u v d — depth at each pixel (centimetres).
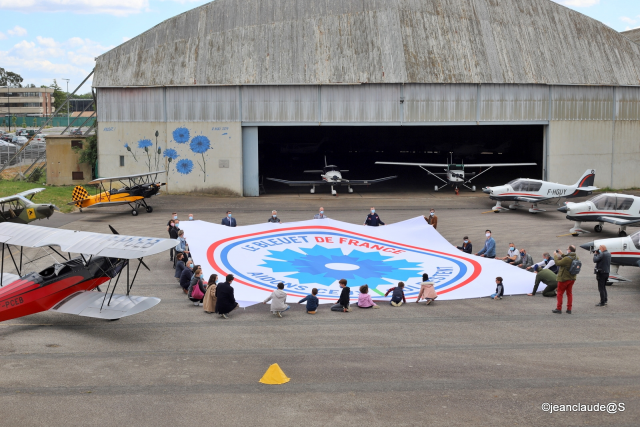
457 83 3984
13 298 1303
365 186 4719
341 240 2289
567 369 1104
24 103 16288
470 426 869
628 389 1005
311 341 1287
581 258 2247
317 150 7106
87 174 4206
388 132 7025
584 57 4294
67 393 984
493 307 1585
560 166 4225
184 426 866
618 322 1434
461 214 3328
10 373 1073
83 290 1445
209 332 1352
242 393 990
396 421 885
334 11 4109
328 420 888
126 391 995
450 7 4222
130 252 1296
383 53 4003
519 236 2678
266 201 3816
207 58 3988
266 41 4028
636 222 2477
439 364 1134
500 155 6781
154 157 4006
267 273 1855
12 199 2409
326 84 3922
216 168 3991
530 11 4356
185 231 2247
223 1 4106
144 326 1395
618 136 4319
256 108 3944
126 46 4041
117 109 3981
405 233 2412
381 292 1712
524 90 4084
